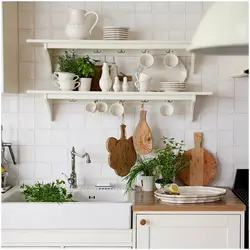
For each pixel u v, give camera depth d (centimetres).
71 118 328
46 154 329
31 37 325
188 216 271
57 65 323
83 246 275
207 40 92
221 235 272
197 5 324
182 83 305
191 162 325
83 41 301
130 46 303
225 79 327
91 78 308
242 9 91
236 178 324
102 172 329
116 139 313
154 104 326
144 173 311
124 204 273
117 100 325
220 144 329
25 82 326
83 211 274
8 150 328
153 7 324
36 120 328
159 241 272
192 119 325
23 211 275
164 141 325
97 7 324
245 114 328
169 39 325
